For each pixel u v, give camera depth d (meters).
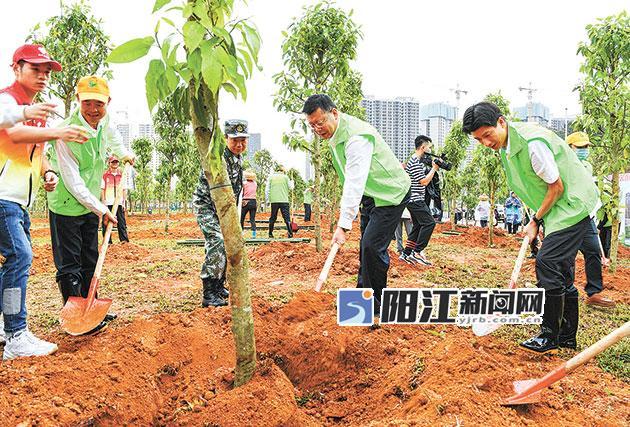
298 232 16.91
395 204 4.29
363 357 3.90
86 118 4.16
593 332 4.77
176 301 5.70
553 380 2.90
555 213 4.00
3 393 2.75
